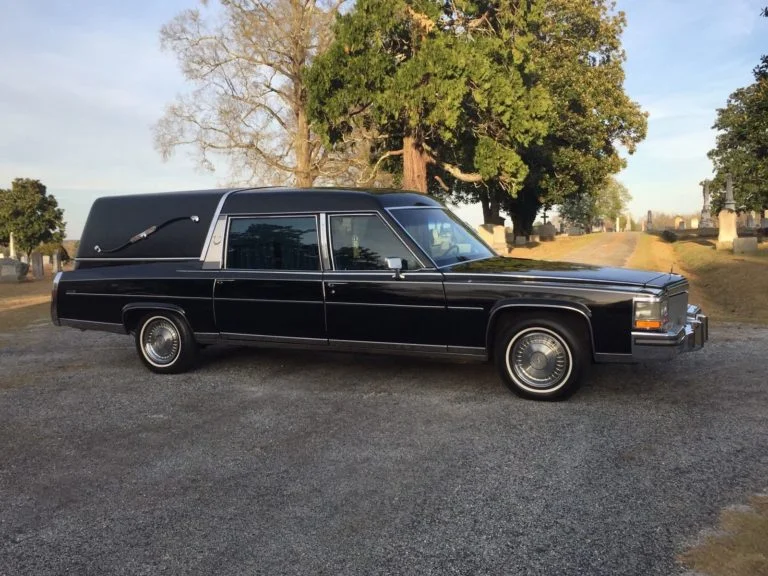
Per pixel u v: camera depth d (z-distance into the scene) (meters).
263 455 4.51
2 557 3.24
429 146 24.12
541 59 31.39
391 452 4.46
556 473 3.99
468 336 5.64
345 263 6.12
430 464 4.22
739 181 44.22
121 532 3.46
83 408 5.86
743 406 5.17
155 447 4.77
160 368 7.09
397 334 5.89
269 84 30.25
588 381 6.06
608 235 49.09
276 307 6.39
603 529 3.27
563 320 5.38
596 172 34.25
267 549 3.22
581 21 34.44
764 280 13.09
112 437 5.02
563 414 5.13
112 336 10.00
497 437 4.67
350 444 4.65
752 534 3.15
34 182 62.28
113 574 3.05
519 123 22.36
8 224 60.06
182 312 6.86
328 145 23.02
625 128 34.66
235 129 29.64
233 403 5.84
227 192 6.93
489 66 21.41
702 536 3.16
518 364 5.55
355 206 6.14
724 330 8.42
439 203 7.03
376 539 3.28
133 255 7.20
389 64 21.45
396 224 5.95
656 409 5.17
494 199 37.50
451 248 6.28
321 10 28.75
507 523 3.38
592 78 33.28
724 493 3.62
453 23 23.20
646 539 3.16
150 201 7.23
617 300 5.16
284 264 6.40
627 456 4.21
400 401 5.66
